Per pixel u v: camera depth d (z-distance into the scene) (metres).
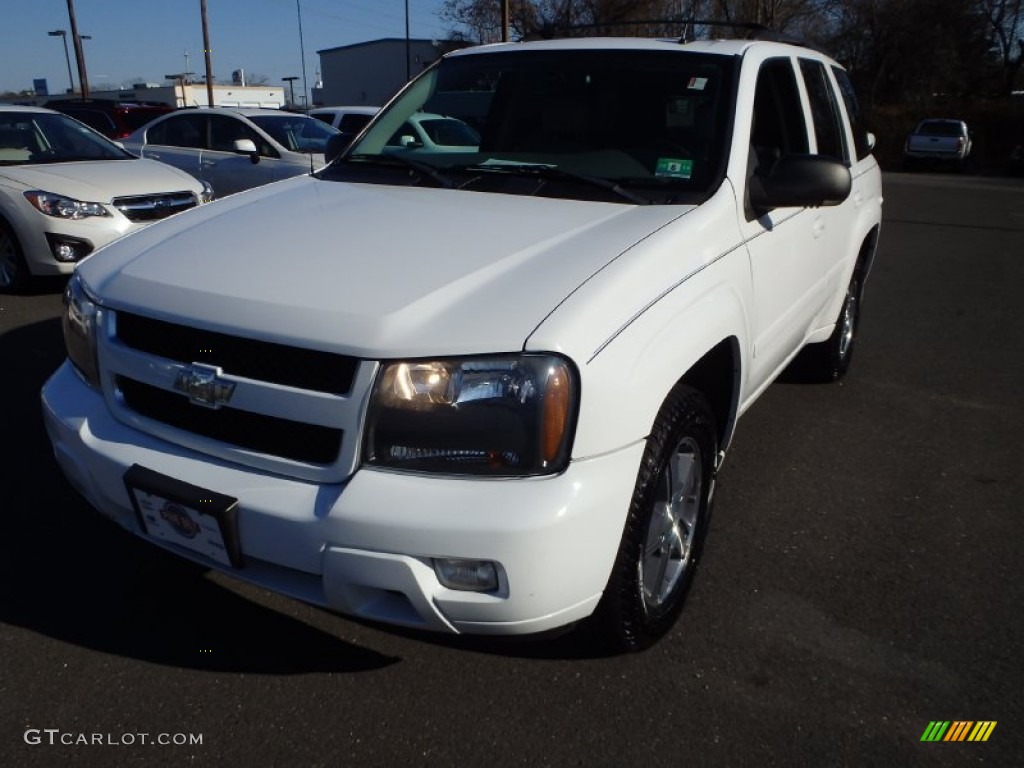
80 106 15.82
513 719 2.40
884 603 2.98
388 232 2.62
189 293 2.34
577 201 2.91
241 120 9.74
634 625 2.47
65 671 2.53
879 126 33.50
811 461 4.17
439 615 2.10
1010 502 3.78
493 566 2.04
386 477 2.07
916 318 7.20
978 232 12.60
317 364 2.13
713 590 3.04
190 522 2.26
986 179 23.98
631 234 2.55
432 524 2.00
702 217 2.75
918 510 3.68
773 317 3.31
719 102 3.16
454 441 2.06
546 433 2.05
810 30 35.09
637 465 2.22
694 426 2.60
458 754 2.28
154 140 10.43
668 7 27.02
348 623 2.80
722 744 2.33
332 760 2.24
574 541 2.07
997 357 6.06
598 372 2.10
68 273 6.82
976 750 2.32
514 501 2.02
